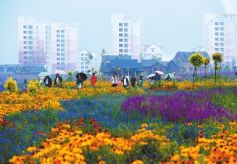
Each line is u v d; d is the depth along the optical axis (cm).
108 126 2820
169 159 1858
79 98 5784
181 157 1770
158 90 7244
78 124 2712
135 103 4053
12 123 3031
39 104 4416
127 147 1889
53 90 6781
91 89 6919
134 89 7088
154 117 3459
